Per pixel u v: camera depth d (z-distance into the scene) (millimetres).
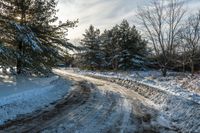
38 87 16531
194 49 29781
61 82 22453
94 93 17719
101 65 51062
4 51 14836
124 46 46031
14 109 11523
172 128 9539
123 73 34406
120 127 9570
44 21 21547
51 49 21141
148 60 46750
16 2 19656
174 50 30859
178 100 12414
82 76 32781
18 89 14961
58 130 9094
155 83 19609
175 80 21531
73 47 23922
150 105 13570
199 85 16656
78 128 9359
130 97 16125
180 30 27484
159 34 27609
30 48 18984
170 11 27156
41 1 20688
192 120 9492
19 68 21219
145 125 9875
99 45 52156
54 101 14398
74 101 14500
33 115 11070
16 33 16984
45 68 21328
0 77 19672
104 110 12234
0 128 9156
